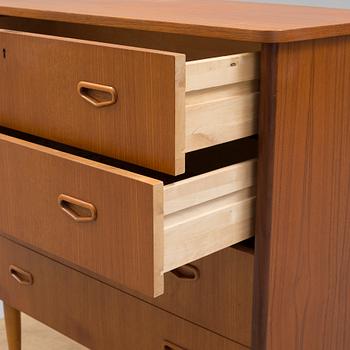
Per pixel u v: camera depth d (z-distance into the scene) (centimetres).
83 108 132
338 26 131
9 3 172
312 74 131
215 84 121
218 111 123
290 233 137
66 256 135
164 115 118
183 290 153
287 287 141
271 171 129
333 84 137
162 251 118
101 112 129
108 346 174
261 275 135
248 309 142
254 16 145
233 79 124
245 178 131
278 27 124
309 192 139
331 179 143
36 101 142
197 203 124
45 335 235
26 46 140
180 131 117
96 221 126
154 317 162
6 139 141
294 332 146
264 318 137
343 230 150
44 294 187
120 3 175
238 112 127
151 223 116
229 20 136
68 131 137
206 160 169
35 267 187
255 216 134
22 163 138
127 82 122
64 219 132
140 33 182
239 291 142
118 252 123
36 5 167
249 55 125
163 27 133
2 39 146
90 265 130
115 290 168
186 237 124
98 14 146
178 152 118
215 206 128
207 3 179
